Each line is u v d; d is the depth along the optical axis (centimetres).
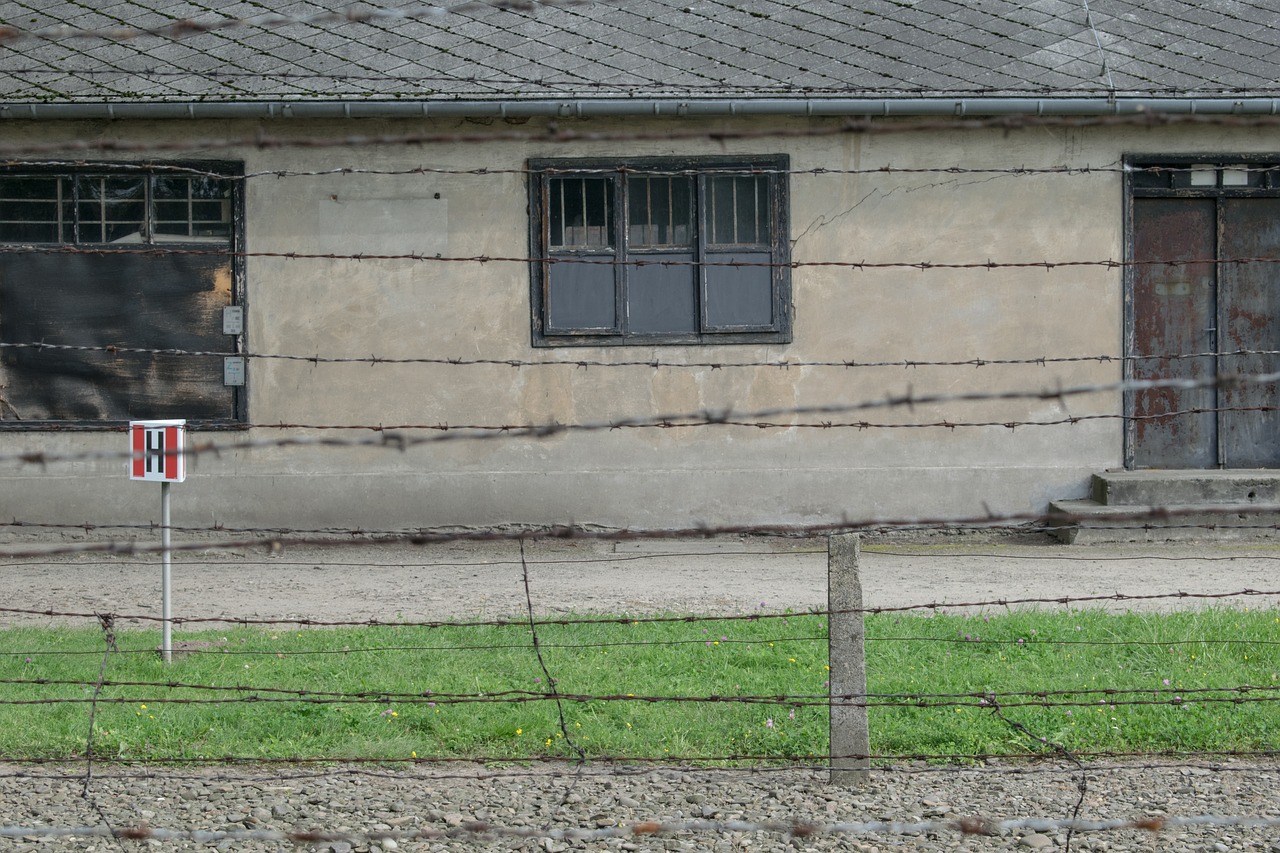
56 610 920
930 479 1254
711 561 1138
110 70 1227
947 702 643
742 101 1185
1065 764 588
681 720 634
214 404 1238
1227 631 785
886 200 1245
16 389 1223
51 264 1220
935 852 500
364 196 1232
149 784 571
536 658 743
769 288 1250
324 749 609
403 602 946
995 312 1251
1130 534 1192
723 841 512
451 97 1188
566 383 1250
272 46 1273
